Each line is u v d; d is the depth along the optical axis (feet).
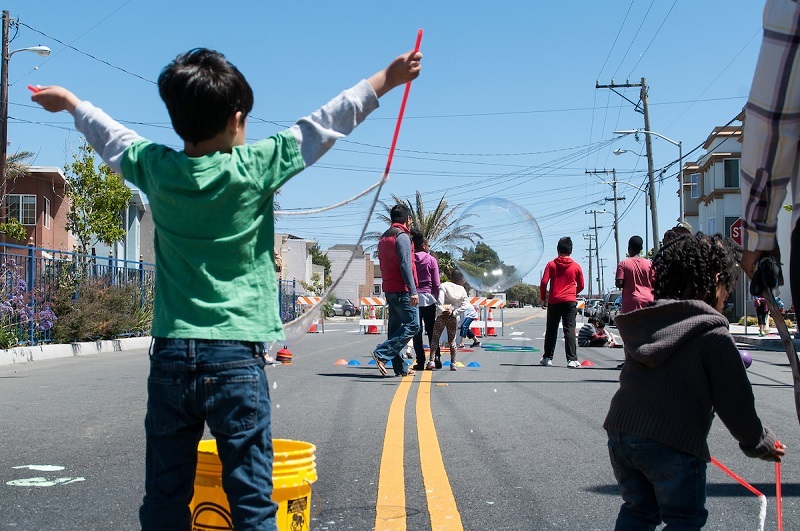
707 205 153.79
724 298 9.77
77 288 55.01
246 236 8.05
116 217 89.86
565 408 25.03
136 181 8.43
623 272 33.37
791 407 26.04
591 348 58.54
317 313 8.84
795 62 7.43
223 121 8.01
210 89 7.88
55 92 9.21
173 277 8.06
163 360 7.95
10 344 45.65
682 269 9.52
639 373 9.29
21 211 107.24
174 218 8.04
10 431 20.76
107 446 18.85
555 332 40.98
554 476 16.15
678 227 26.61
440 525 12.92
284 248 177.58
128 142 8.66
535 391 29.35
